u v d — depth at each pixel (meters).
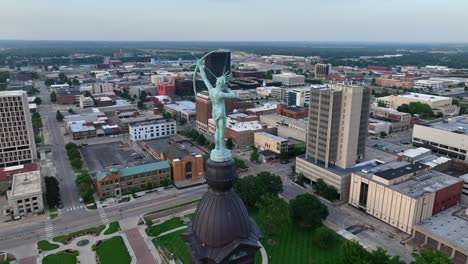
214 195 42.78
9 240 142.50
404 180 158.12
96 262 128.12
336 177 175.12
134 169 190.00
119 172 183.75
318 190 179.88
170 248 135.50
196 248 42.00
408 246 136.25
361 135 187.38
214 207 41.97
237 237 41.88
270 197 149.88
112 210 167.38
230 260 41.38
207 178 41.66
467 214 147.38
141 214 163.25
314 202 148.75
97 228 150.62
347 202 174.38
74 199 178.88
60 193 185.25
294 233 145.50
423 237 137.75
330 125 178.62
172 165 198.75
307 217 145.75
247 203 163.25
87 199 175.00
